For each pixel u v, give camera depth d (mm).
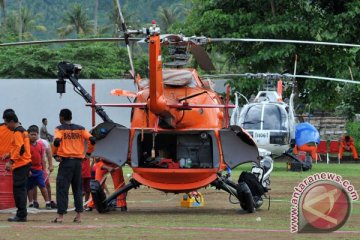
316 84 60031
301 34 59281
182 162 25969
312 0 60594
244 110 46781
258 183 27141
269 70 60781
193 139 26219
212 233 20156
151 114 25797
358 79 60688
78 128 22969
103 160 26609
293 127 46156
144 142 26438
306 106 64812
